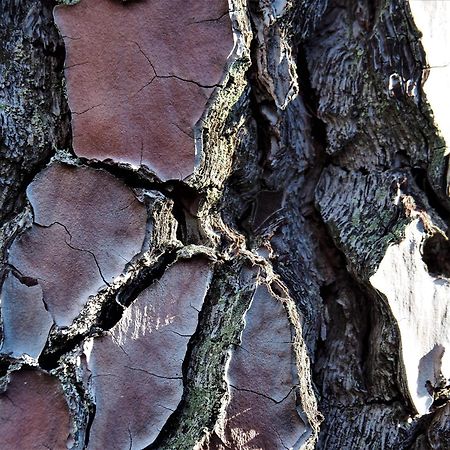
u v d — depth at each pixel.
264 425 0.42
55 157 0.43
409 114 0.45
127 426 0.42
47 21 0.43
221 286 0.43
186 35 0.42
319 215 0.46
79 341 0.42
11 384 0.42
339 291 0.46
